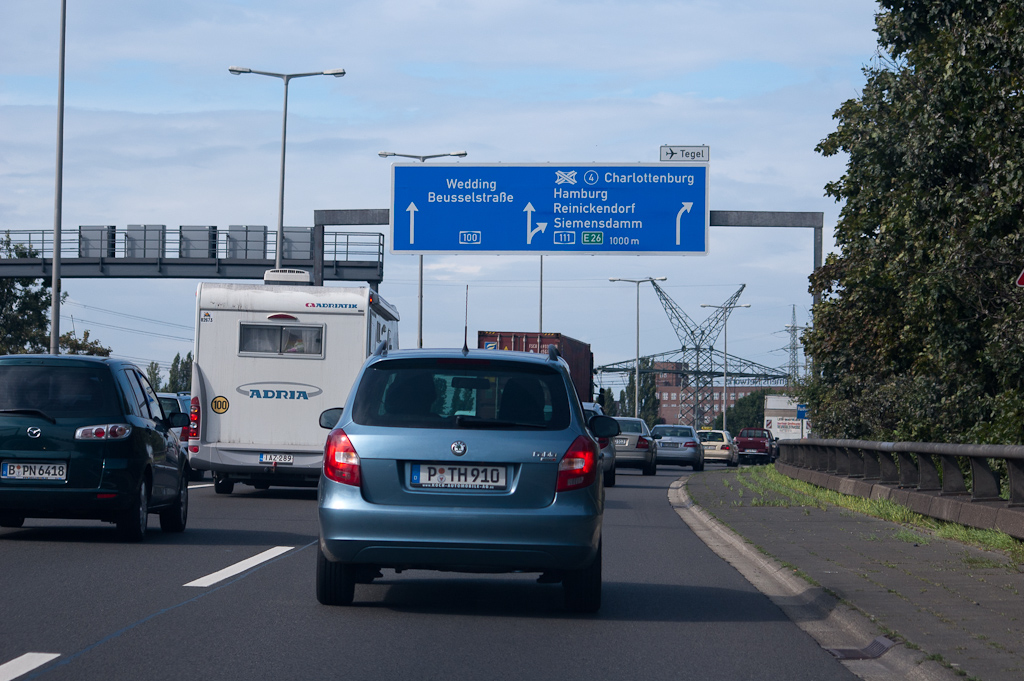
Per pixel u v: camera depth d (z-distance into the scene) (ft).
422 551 32.30
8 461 47.67
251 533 56.13
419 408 33.30
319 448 79.05
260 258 185.68
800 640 31.86
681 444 170.81
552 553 32.50
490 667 27.37
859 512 73.51
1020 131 72.18
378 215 118.73
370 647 29.22
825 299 111.55
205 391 79.41
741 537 57.36
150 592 36.68
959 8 78.33
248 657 27.58
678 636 32.09
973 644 28.96
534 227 116.47
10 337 262.47
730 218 114.93
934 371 90.07
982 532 54.13
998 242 74.95
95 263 185.68
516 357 34.24
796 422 319.06
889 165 83.56
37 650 27.66
